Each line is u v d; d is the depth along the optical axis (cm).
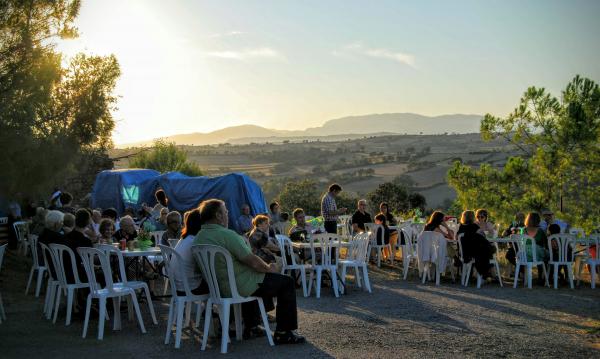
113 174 2064
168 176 1983
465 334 729
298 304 945
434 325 781
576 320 810
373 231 1422
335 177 9669
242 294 670
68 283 831
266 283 682
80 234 848
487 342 688
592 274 1101
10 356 648
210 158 14475
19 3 1012
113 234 1073
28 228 1416
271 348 669
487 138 1934
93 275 749
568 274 1112
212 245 661
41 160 963
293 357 628
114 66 1177
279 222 1534
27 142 935
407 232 1346
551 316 838
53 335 750
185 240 707
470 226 1136
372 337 716
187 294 692
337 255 1037
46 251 870
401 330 753
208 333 691
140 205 1973
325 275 1117
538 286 1125
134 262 1064
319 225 1356
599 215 1209
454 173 1927
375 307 913
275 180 9688
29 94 994
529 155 1906
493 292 1054
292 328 690
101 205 2052
